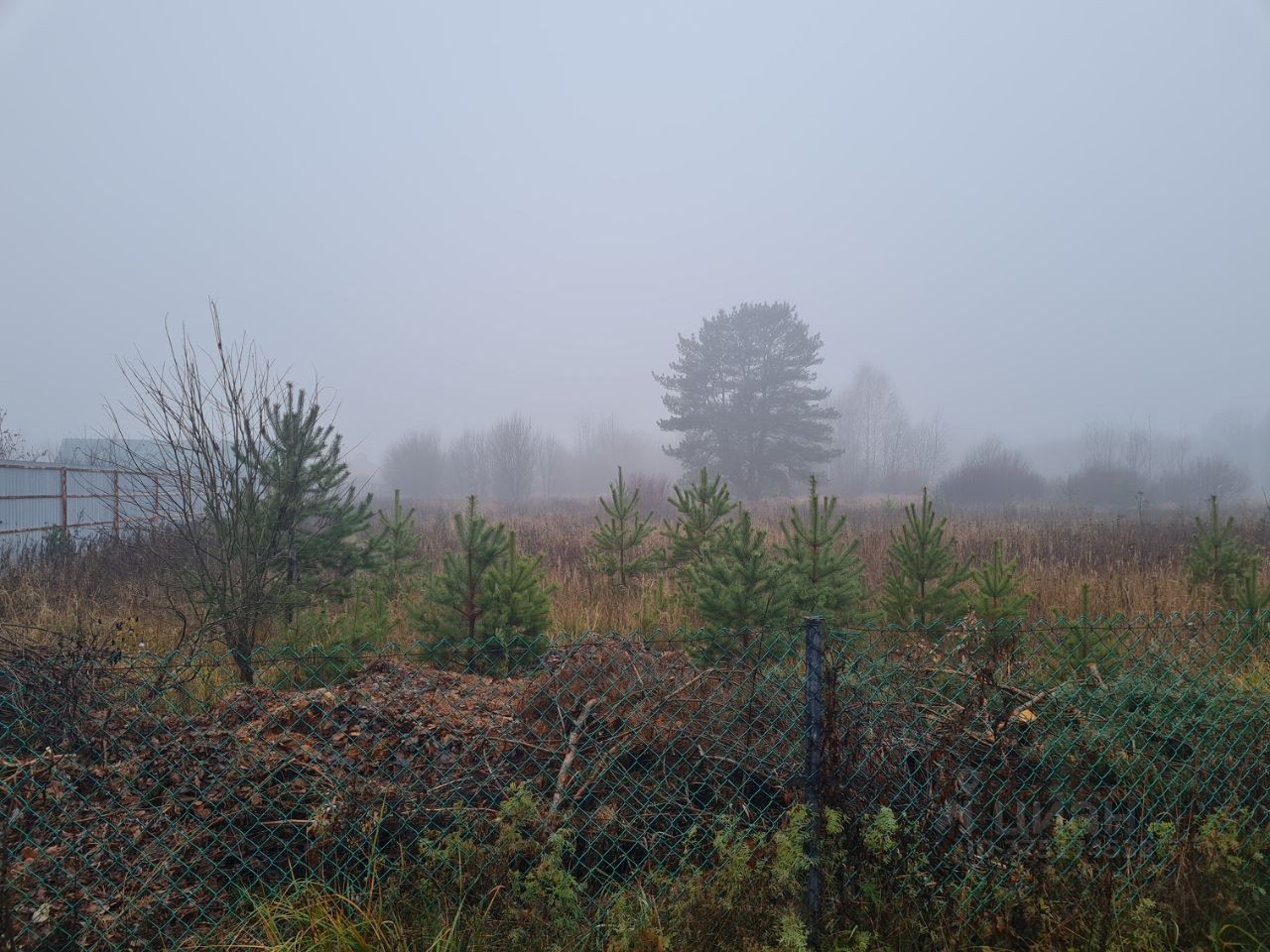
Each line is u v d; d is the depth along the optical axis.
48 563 11.20
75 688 3.63
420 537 9.62
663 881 2.99
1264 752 3.90
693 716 3.64
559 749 3.50
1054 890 3.02
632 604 8.84
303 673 5.07
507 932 2.79
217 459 6.18
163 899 2.87
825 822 2.87
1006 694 3.55
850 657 3.38
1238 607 7.61
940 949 2.81
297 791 3.27
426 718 3.76
